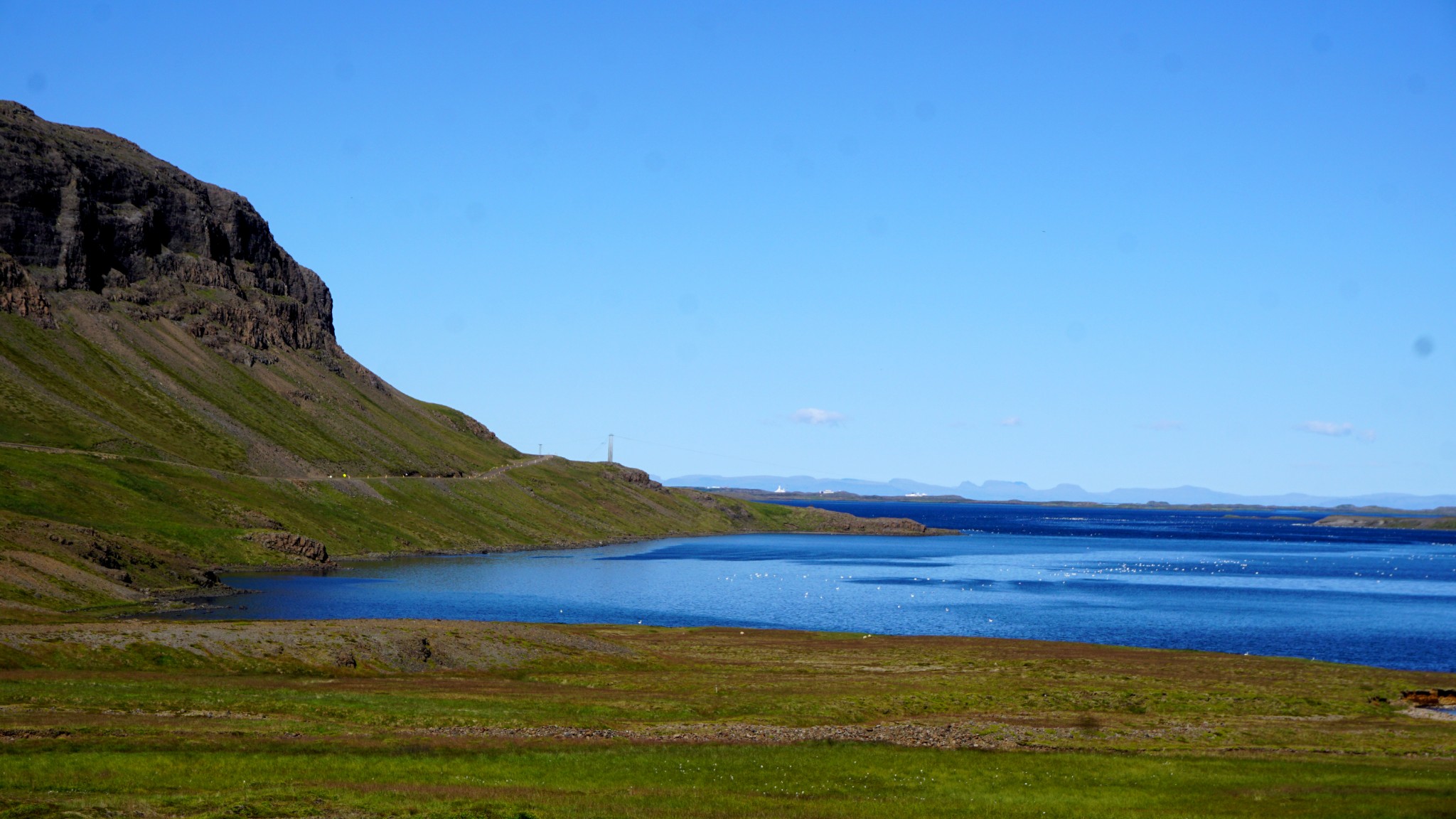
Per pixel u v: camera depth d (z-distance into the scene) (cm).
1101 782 5100
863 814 4362
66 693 5847
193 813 3853
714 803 4422
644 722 6397
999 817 4416
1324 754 6097
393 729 5641
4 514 12525
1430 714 7506
